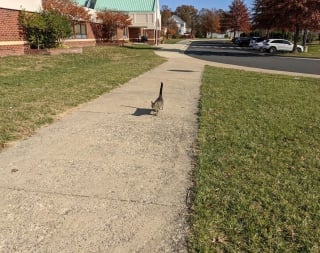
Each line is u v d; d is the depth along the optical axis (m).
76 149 3.09
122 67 9.63
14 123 3.71
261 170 2.78
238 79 8.41
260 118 4.45
